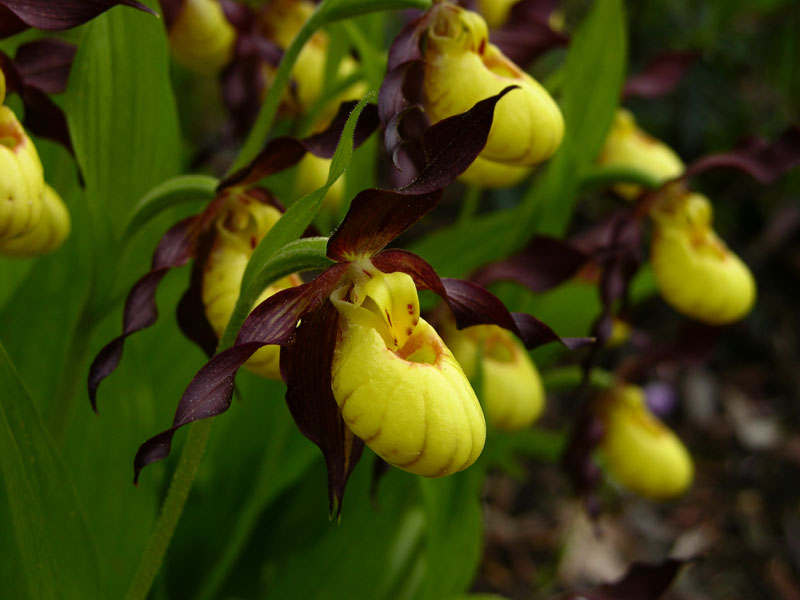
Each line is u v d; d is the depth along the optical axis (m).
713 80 0.72
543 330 0.35
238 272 0.37
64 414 0.38
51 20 0.34
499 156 0.36
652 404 0.61
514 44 0.45
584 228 0.74
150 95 0.37
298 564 0.43
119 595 0.40
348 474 0.35
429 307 0.44
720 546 0.59
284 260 0.33
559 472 0.62
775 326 0.76
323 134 0.35
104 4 0.34
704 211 0.45
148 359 0.42
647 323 0.75
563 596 0.41
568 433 0.48
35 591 0.36
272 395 0.43
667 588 0.41
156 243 0.38
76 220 0.39
